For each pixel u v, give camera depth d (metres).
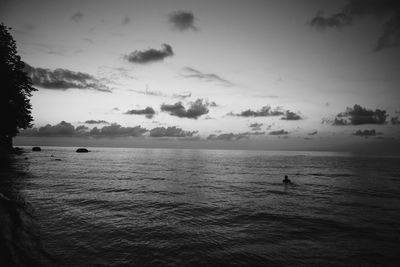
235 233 11.41
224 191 23.98
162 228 11.91
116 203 17.30
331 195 22.08
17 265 7.06
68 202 16.55
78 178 30.03
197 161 82.94
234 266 8.02
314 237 10.97
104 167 48.84
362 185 28.72
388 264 8.38
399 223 13.28
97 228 11.44
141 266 7.81
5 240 8.17
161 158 100.75
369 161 97.06
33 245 8.69
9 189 19.47
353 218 14.20
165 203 17.89
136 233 11.02
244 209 16.30
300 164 72.12
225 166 60.59
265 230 11.90
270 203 18.39
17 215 11.25
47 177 28.77
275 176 38.53
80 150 130.50
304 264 8.27
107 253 8.70
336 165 68.81
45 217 12.55
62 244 9.24
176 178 34.34
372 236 11.16
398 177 38.12
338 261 8.54
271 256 8.87
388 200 19.81
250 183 30.09
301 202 18.84
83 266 7.57
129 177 34.03
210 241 10.27
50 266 7.41
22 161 47.59
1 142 56.91
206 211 15.66
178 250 9.21
